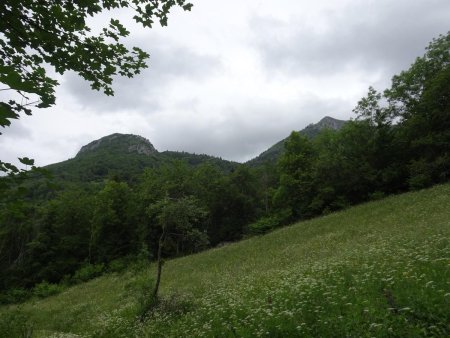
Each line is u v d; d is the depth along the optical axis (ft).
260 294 40.04
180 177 206.90
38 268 201.67
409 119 137.59
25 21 15.71
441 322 18.42
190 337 30.91
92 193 276.41
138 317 48.24
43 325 69.77
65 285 156.25
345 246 67.36
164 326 40.27
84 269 168.14
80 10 16.84
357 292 28.32
